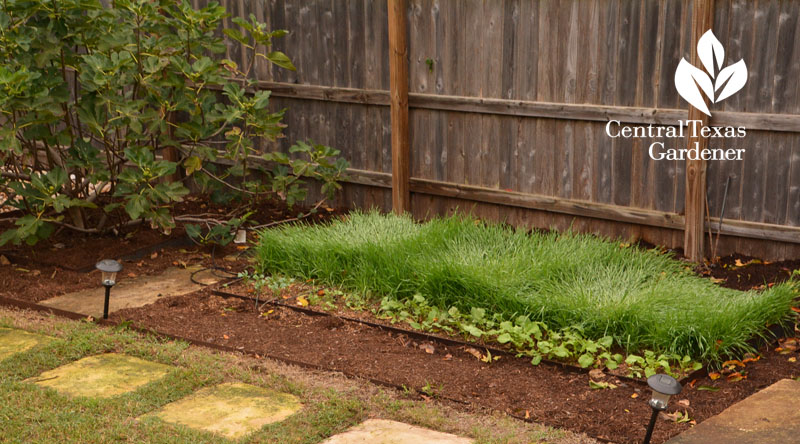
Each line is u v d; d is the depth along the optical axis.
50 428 4.06
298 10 8.24
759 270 6.23
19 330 5.46
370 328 5.50
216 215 8.12
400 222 6.84
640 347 5.04
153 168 6.71
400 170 7.80
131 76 6.93
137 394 4.48
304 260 6.40
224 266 6.86
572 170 7.10
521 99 7.19
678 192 6.63
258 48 8.60
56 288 6.32
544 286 5.55
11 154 7.25
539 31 6.96
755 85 6.15
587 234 6.74
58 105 6.69
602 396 4.48
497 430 4.09
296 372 4.79
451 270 5.65
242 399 4.45
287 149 8.73
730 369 4.75
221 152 9.01
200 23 7.52
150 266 6.87
